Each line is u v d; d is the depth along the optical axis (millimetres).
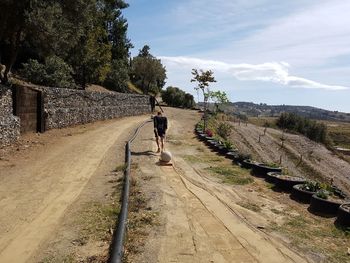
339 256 6375
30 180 11141
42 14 17578
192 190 10352
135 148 17266
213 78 29797
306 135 71125
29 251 6480
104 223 7715
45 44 19125
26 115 18547
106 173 12219
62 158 14461
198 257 6203
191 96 64125
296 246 6750
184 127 29516
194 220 7953
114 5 64500
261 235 7211
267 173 12141
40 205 8875
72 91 25266
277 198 9938
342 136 105062
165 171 12703
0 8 17516
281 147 45062
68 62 37750
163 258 6133
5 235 7145
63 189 10250
